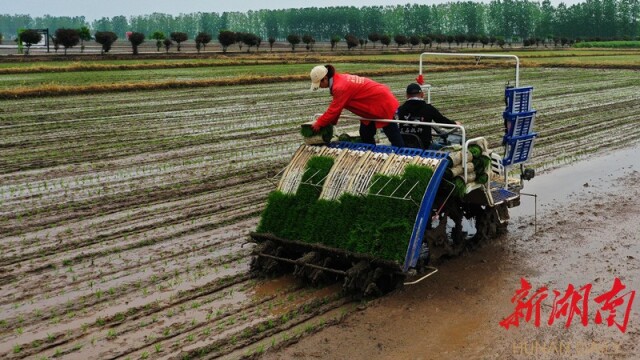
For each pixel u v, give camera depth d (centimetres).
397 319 660
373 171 739
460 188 728
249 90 2845
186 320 655
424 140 821
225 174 1283
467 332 636
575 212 1056
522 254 856
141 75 3338
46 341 610
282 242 746
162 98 2498
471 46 9344
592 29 14550
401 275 707
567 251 870
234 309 681
